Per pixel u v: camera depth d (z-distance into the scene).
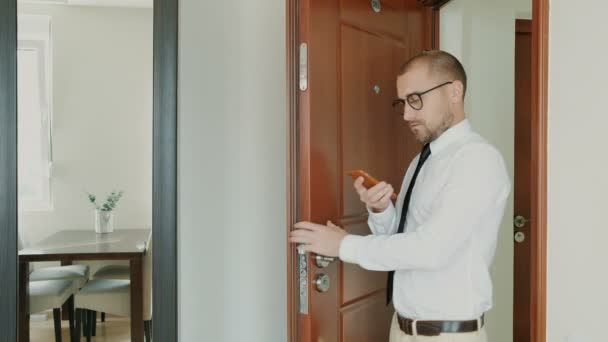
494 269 3.05
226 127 2.53
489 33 2.81
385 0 2.14
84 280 4.11
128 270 4.22
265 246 2.56
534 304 1.55
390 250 1.50
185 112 2.50
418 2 2.39
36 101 4.74
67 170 4.81
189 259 2.52
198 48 2.51
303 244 1.71
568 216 1.45
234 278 2.55
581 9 1.40
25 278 3.41
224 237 2.54
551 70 1.51
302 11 1.71
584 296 1.39
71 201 4.81
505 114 2.87
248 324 2.56
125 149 4.89
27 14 4.72
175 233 2.47
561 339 1.48
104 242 3.96
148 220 4.93
